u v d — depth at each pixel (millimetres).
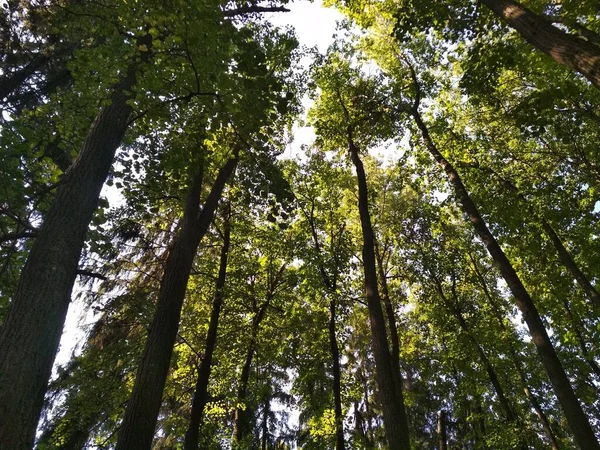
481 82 9297
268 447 24000
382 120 14000
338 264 14617
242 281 14625
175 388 14203
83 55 6277
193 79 6230
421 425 29359
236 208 14102
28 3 8211
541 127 7465
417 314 20531
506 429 16453
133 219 11398
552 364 8102
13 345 3758
